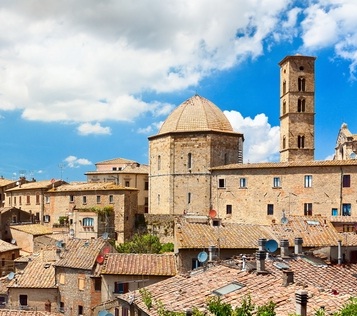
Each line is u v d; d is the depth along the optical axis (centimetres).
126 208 10388
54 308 6400
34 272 6794
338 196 8488
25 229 10519
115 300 5128
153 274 5494
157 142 10688
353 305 2100
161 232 10119
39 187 12325
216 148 10075
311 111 11306
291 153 11219
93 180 14125
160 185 10550
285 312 2530
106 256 6006
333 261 4331
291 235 5316
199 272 3831
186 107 10794
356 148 11100
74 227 10262
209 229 5459
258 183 9150
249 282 3238
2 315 4769
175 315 2455
